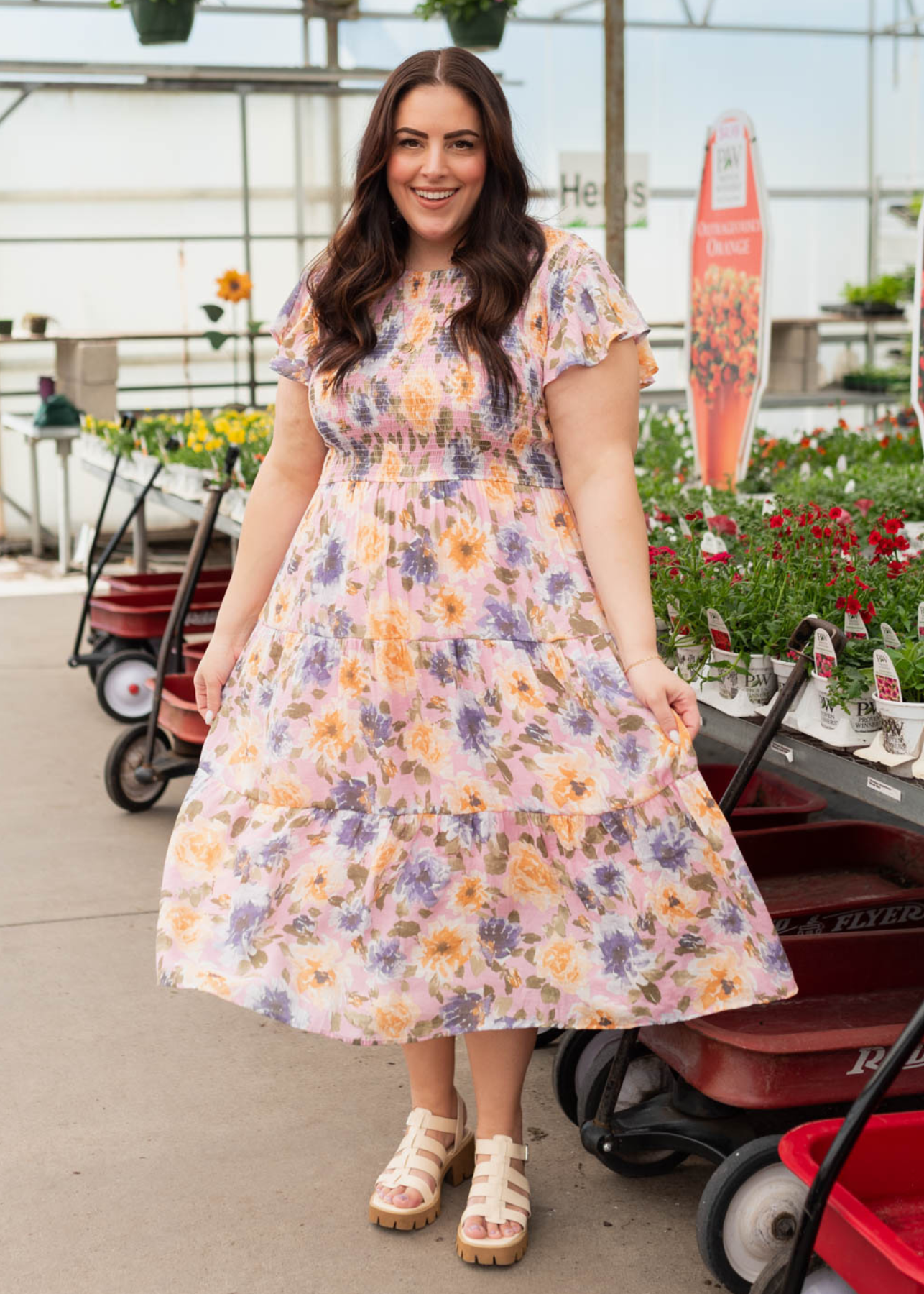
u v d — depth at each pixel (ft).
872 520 12.44
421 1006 6.04
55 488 29.91
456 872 6.05
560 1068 7.29
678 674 8.21
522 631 6.09
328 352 6.13
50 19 28.71
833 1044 6.09
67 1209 6.94
